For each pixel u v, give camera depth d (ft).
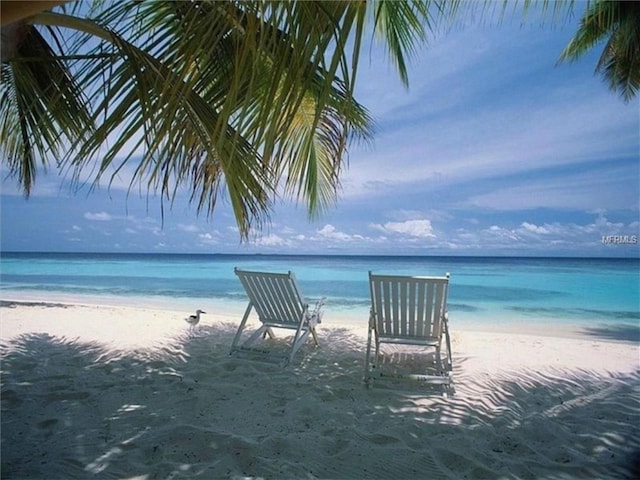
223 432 7.00
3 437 6.74
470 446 6.70
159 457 6.14
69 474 5.63
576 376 10.69
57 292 38.37
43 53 7.59
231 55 5.66
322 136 11.57
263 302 12.41
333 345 13.70
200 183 9.07
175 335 15.20
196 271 65.00
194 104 6.45
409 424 7.53
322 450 6.46
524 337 15.56
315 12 3.29
